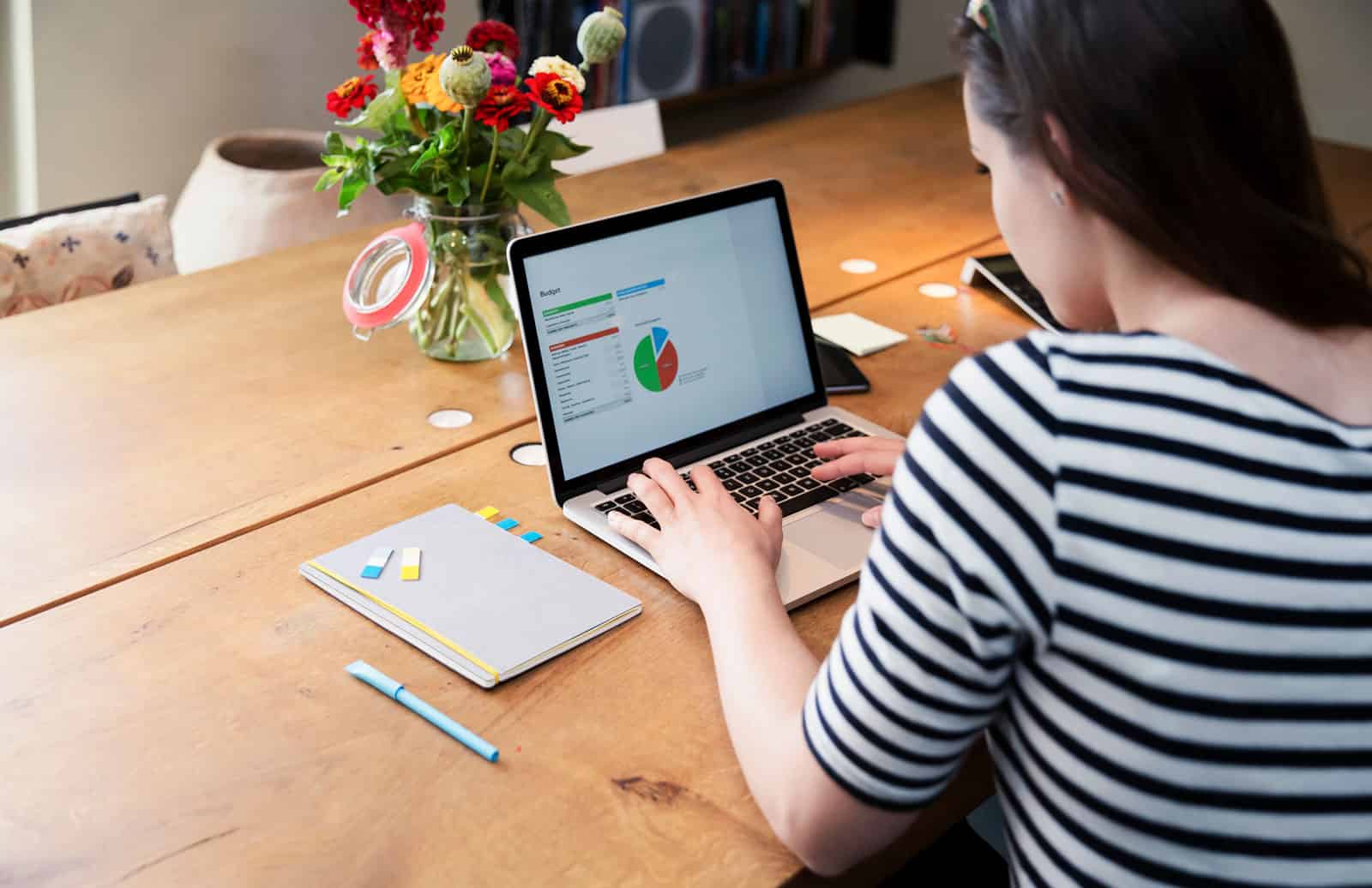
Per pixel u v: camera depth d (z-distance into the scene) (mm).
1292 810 617
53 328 1535
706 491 1044
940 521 622
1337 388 640
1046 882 672
